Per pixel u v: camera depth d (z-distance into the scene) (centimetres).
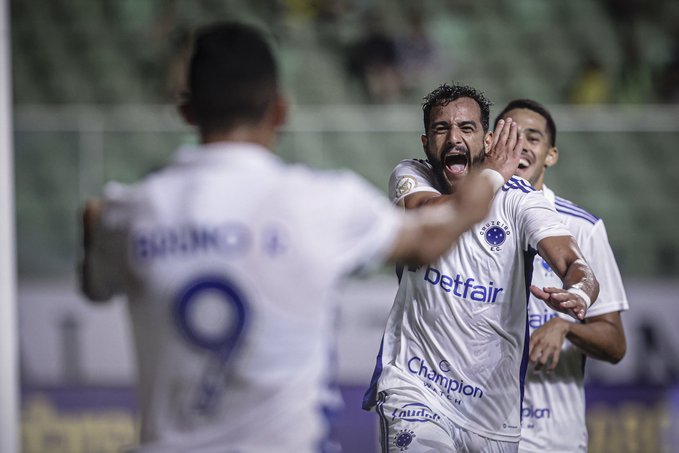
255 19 4178
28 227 3005
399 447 1295
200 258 745
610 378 2867
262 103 779
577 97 4072
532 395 1480
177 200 762
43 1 4144
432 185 1382
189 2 4191
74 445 2731
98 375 2892
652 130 3322
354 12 4216
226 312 741
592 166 3316
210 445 739
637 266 3044
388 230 770
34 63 4041
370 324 2883
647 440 2659
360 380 2858
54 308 2911
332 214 757
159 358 750
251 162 769
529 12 4356
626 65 4128
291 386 746
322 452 761
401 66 4072
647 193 3288
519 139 1137
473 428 1323
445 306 1320
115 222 776
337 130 3070
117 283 796
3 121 1528
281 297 745
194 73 776
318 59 4100
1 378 1516
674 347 2914
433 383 1329
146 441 760
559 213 1490
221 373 740
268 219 751
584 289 1095
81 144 3033
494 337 1314
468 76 4153
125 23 4153
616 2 4366
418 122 3091
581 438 1512
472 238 1308
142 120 3061
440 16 4303
